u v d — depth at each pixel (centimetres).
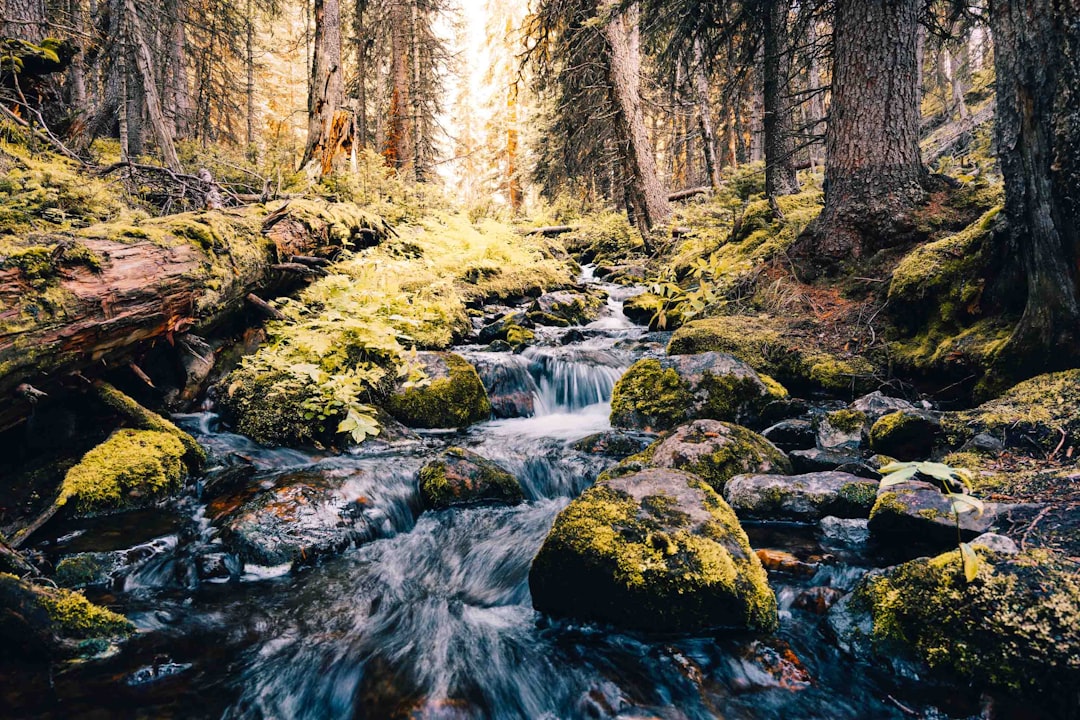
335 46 1241
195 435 424
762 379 508
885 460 359
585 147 1661
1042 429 314
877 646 216
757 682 216
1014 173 372
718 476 361
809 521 321
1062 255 348
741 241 952
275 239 605
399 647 247
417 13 2078
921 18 787
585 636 251
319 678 227
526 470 425
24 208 451
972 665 193
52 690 207
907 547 280
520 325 841
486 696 221
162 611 261
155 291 371
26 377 287
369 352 532
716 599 235
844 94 657
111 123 1016
